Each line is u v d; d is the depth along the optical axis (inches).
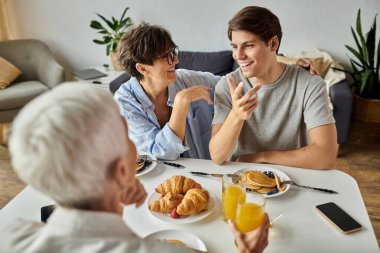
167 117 66.1
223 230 40.0
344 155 108.7
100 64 147.6
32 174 20.6
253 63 51.4
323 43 125.6
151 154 56.2
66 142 20.1
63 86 22.4
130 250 22.3
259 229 31.3
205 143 69.5
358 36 122.0
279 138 59.1
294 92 55.5
